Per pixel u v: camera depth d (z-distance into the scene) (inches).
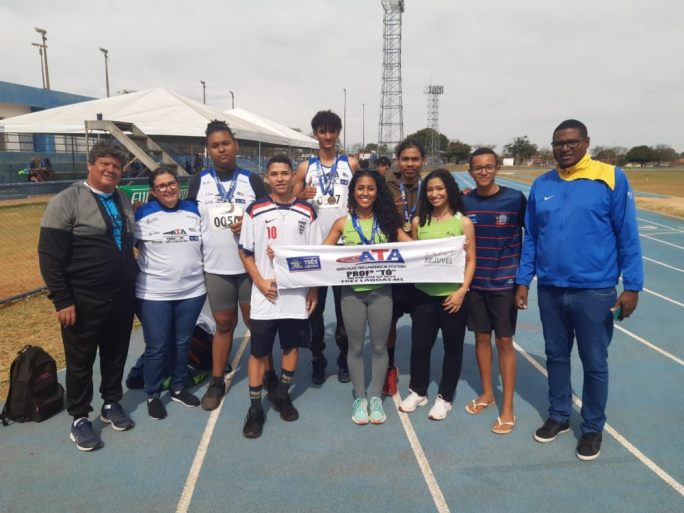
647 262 395.9
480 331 145.6
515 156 3789.4
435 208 141.7
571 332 133.6
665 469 124.0
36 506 110.5
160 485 118.0
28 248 404.8
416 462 127.2
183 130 638.5
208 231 146.9
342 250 137.6
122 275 132.0
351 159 165.5
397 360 197.3
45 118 648.4
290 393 167.6
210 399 155.6
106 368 140.6
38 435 139.6
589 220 121.2
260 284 137.9
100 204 127.1
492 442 136.5
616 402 159.9
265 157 1403.8
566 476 121.3
